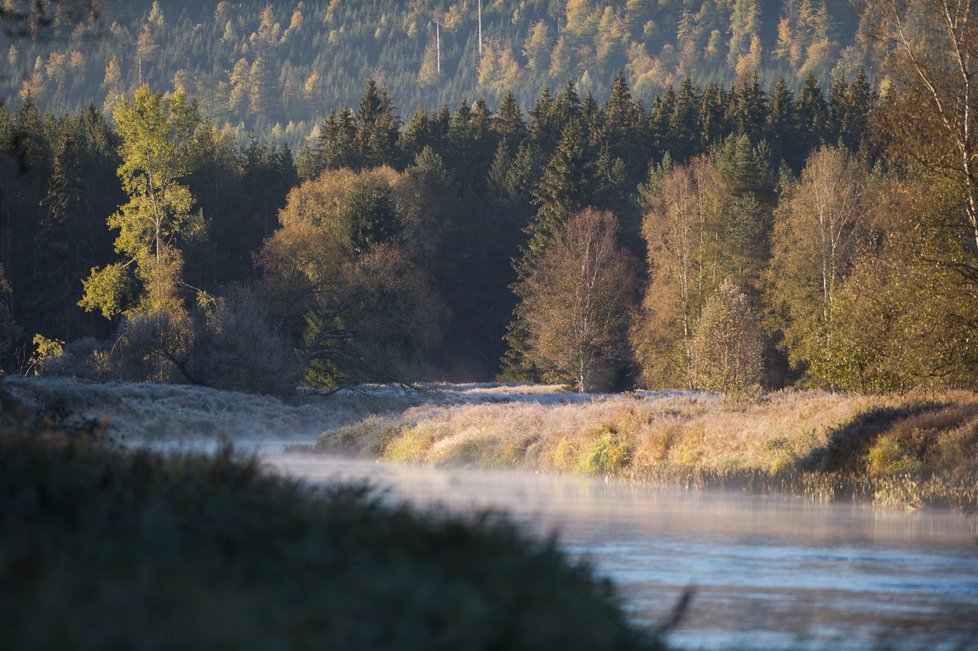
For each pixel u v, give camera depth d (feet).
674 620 71.15
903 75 319.68
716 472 248.93
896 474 225.15
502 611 57.31
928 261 307.99
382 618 53.21
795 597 111.86
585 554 140.97
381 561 62.08
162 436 422.00
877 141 328.70
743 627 96.32
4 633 42.75
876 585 119.85
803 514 191.11
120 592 47.91
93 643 42.86
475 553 66.08
